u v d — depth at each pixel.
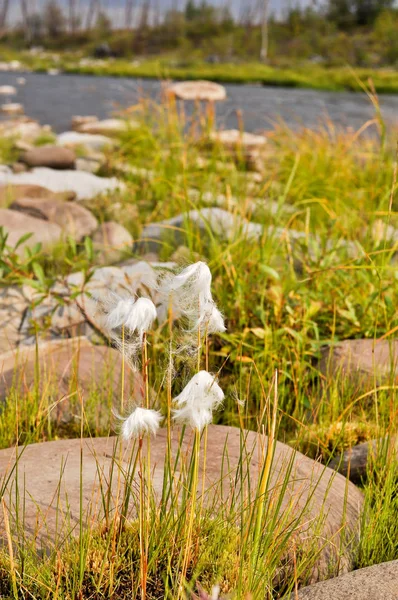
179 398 1.78
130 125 10.55
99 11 91.81
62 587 2.19
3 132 12.73
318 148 8.95
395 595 2.15
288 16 68.94
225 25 78.31
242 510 2.17
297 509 2.58
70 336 4.60
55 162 9.40
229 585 2.21
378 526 2.61
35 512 2.46
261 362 4.18
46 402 3.57
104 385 3.74
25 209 6.65
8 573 2.21
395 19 61.12
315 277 4.57
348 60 57.16
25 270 4.95
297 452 3.09
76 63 60.56
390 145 9.15
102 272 5.07
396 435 3.21
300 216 6.76
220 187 7.79
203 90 16.06
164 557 2.30
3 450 2.98
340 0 65.06
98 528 2.36
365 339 4.35
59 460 2.87
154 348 3.97
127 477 2.28
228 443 3.07
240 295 4.49
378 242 5.24
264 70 47.50
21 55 71.94
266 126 18.23
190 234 4.89
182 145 8.13
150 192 8.02
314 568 2.41
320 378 4.05
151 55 76.38
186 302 1.81
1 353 4.32
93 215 7.22
